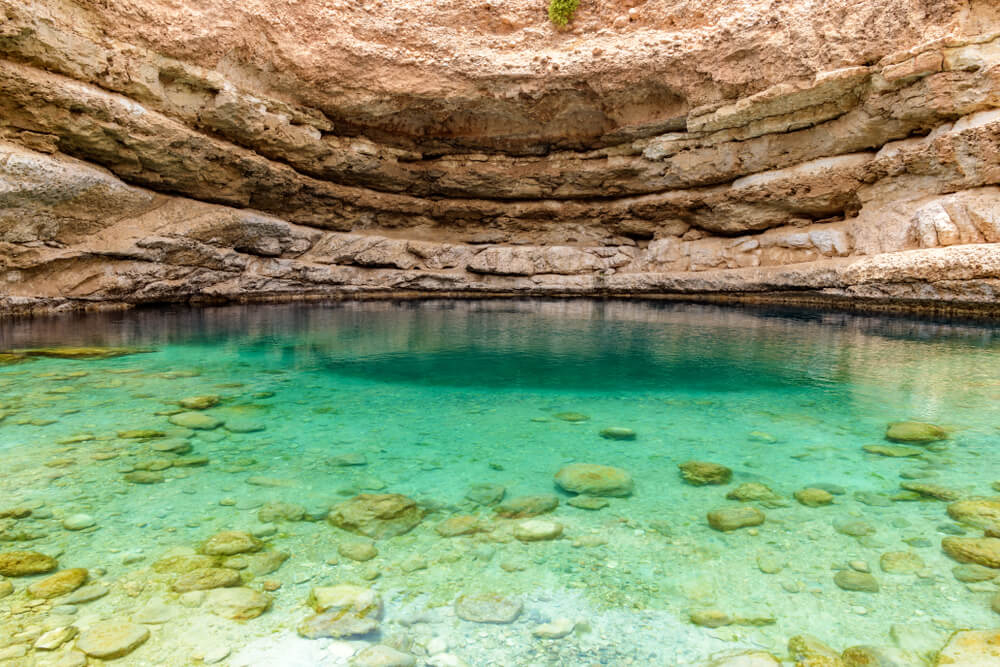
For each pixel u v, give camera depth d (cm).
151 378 589
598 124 1584
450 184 1706
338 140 1513
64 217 1073
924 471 343
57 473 334
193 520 278
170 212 1266
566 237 1809
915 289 1099
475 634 198
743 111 1353
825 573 235
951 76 1105
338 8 1368
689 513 290
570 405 502
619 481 330
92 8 1023
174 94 1179
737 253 1565
